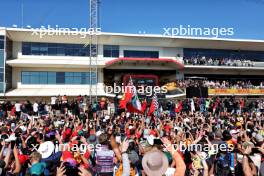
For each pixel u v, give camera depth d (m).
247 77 64.81
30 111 30.20
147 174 4.66
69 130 13.40
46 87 54.56
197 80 59.78
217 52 63.81
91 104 32.66
